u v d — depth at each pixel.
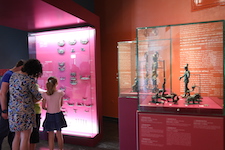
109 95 5.25
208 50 1.95
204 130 1.85
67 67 3.77
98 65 3.67
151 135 2.03
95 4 5.33
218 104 1.90
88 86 3.64
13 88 2.31
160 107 2.01
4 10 2.61
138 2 4.50
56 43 3.80
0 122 2.69
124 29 4.81
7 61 4.57
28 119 2.38
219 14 3.43
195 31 1.98
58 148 3.38
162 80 2.22
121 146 2.67
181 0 3.88
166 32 2.11
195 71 2.08
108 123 4.96
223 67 1.82
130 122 2.60
